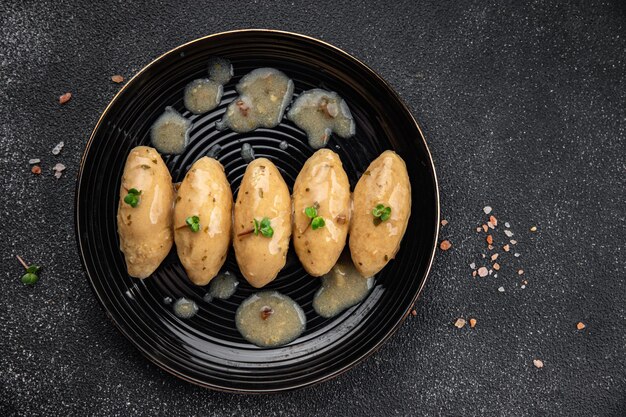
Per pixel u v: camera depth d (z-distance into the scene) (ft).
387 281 1.87
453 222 1.97
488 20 2.00
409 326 1.95
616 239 1.99
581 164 1.99
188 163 1.86
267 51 1.85
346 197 1.77
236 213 1.73
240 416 1.90
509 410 1.95
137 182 1.72
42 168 1.91
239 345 1.85
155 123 1.85
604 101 2.00
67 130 1.92
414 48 1.99
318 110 1.88
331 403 1.92
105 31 1.94
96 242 1.81
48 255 1.90
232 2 1.97
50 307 1.89
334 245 1.73
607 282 1.99
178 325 1.84
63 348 1.89
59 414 1.88
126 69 1.94
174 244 1.84
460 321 1.95
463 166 1.98
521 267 1.98
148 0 1.95
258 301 1.86
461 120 1.98
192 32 1.96
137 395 1.89
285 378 1.82
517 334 1.97
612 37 2.01
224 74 1.86
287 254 1.86
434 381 1.94
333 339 1.86
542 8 2.01
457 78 1.99
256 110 1.88
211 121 1.87
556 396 1.96
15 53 1.93
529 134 1.99
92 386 1.89
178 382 1.90
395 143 1.86
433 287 1.96
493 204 1.98
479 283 1.97
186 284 1.85
